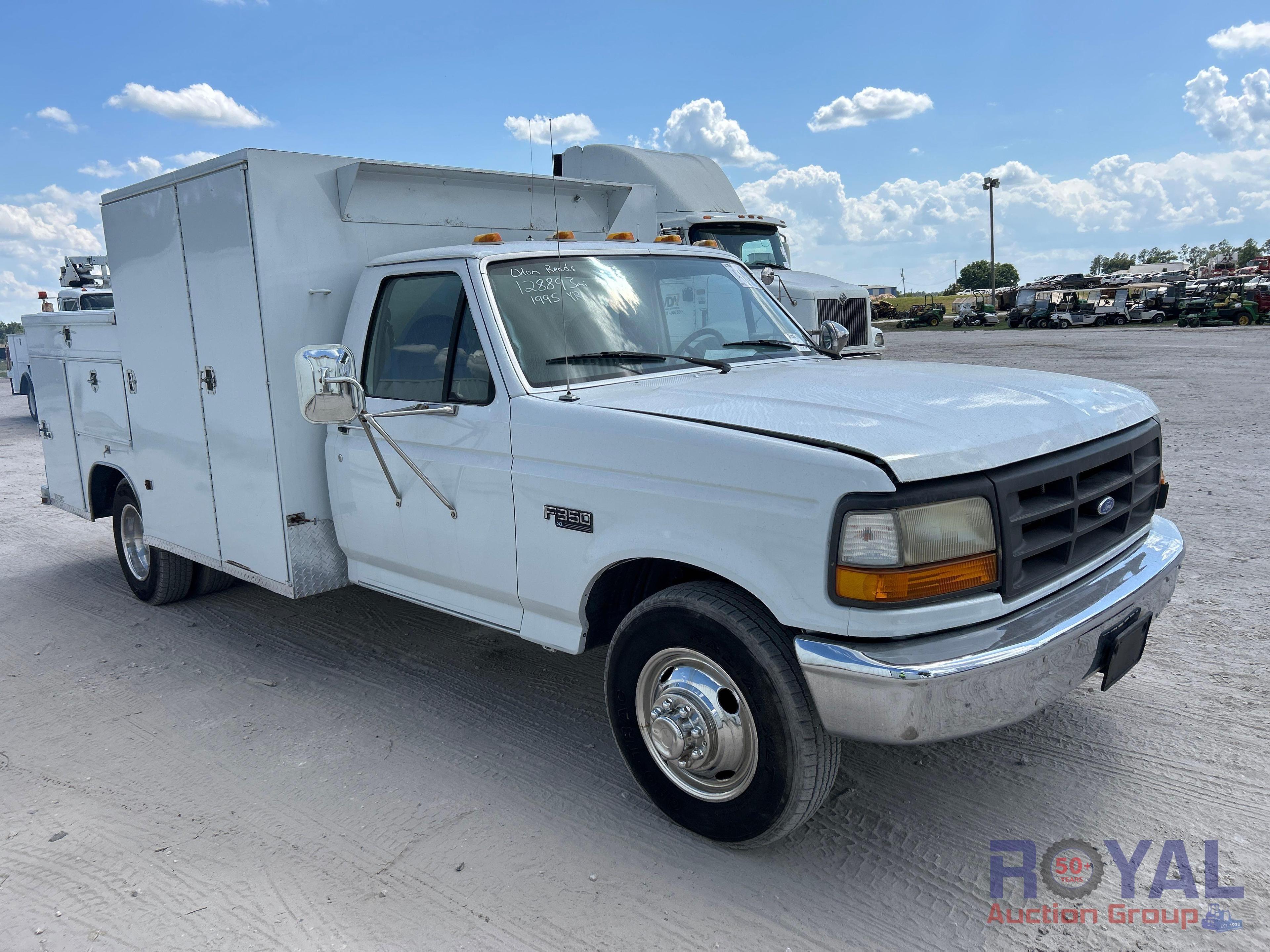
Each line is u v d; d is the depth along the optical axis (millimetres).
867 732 2592
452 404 3748
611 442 3111
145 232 4969
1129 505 3230
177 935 2783
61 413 6473
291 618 5656
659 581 3355
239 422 4488
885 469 2512
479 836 3240
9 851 3275
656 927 2744
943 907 2785
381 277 4184
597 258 4059
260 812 3461
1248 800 3254
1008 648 2613
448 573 3857
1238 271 61844
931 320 50031
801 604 2639
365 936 2740
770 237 14680
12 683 4844
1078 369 19062
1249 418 11602
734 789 2990
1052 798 3328
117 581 6723
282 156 4156
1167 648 4551
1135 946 2588
